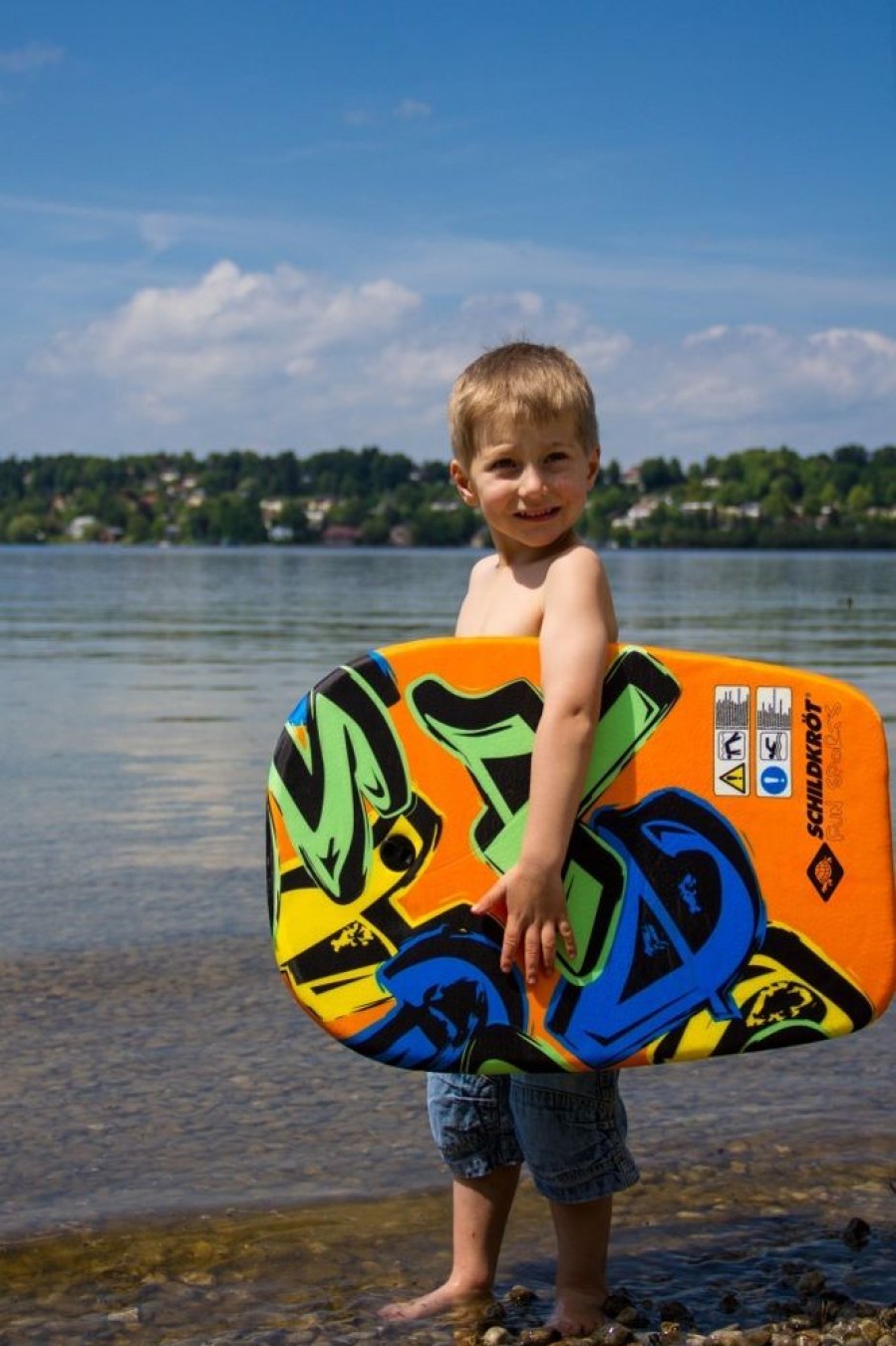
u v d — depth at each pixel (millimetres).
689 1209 2703
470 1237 2404
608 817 2230
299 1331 2240
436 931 2225
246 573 59031
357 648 17234
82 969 4078
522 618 2404
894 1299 2361
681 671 2244
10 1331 2221
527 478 2402
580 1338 2230
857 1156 2934
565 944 2221
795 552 134500
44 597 34750
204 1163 2863
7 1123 3031
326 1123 3078
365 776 2229
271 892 2232
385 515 165500
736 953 2234
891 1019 3824
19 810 6508
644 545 139000
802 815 2244
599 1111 2326
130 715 10219
